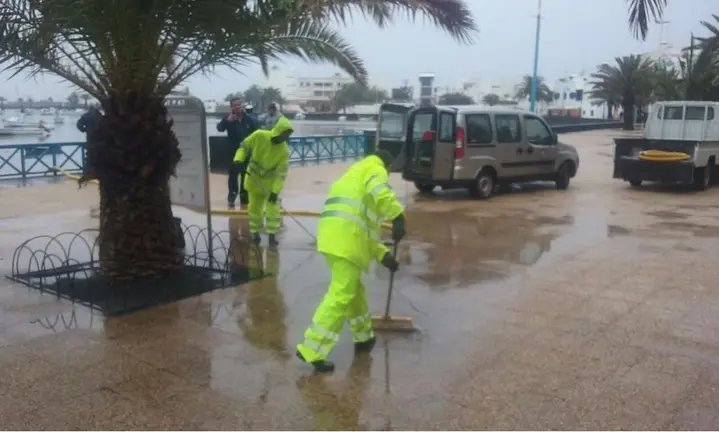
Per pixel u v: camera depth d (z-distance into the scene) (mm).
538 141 13648
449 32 7246
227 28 6148
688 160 13602
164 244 6645
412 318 5766
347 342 5195
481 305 6148
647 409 4094
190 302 6086
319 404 4129
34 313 5707
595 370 4680
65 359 4758
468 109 12328
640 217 10859
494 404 4152
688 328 5539
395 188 14406
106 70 6129
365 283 6871
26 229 9359
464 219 10617
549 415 4012
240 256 7891
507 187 14711
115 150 6160
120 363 4703
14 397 4164
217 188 14062
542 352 5004
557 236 9289
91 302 5984
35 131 20578
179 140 7258
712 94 34562
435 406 4121
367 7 6586
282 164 8414
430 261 7828
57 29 5652
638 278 7082
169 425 3848
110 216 6441
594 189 14492
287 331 5383
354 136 21938
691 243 8828
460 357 4902
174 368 4637
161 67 6270
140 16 5762
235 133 11414
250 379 4477
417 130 12469
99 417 3928
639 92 49500
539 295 6465
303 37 7363
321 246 4645
